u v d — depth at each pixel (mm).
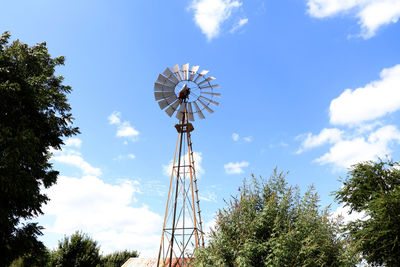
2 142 14086
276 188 10312
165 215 19078
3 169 13719
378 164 21391
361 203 20641
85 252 30453
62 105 18469
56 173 18031
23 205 16078
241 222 9445
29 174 16062
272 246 8805
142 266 24797
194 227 18109
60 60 19906
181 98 23047
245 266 8359
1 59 15930
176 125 21562
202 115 23359
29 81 16531
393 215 16516
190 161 20641
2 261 15102
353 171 22188
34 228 16641
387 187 20531
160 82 23203
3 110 15211
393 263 16328
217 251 9023
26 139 14703
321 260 8422
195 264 9484
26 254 16797
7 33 17656
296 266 8172
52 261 28984
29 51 17922
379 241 16594
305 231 9000
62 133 18703
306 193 10148
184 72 23438
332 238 9203
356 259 8617
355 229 18000
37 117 17141
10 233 15750
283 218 9445
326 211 9781
